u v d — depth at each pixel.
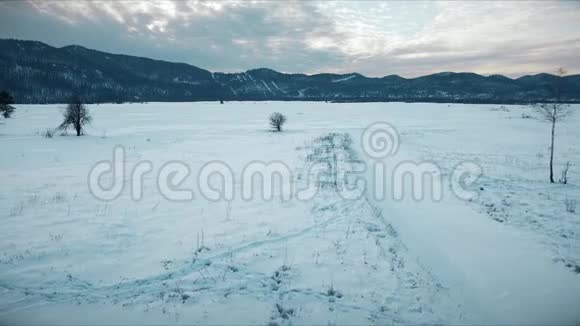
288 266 8.34
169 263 8.34
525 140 35.72
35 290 7.05
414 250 9.88
